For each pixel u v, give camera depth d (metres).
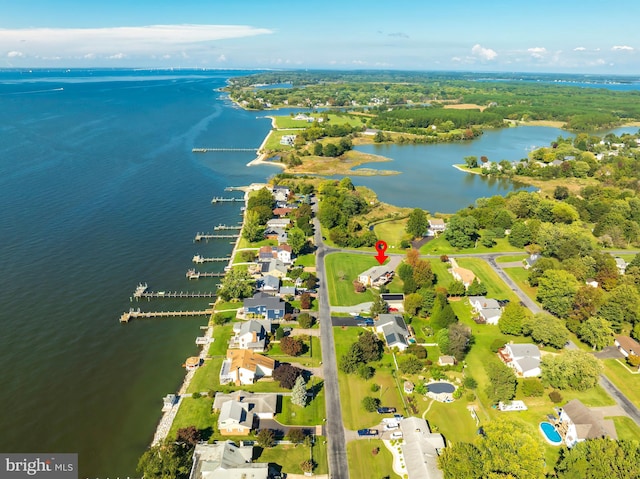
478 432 75.88
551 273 114.94
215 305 114.69
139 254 140.50
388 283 126.50
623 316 105.88
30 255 135.00
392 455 71.31
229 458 66.75
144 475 64.56
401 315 109.62
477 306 114.12
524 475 60.62
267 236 154.88
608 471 59.94
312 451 71.88
